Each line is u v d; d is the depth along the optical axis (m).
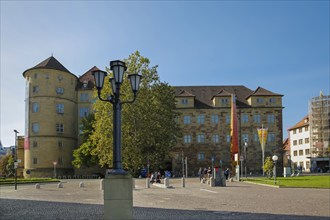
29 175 72.50
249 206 18.83
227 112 77.75
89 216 15.76
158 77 48.94
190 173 75.94
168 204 20.11
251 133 77.12
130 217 11.96
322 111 98.38
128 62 47.34
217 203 20.45
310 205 19.09
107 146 44.34
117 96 12.78
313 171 96.44
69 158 76.38
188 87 83.69
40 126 73.50
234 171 54.19
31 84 75.12
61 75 76.69
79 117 80.44
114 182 11.99
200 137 77.12
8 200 23.80
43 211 17.70
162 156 50.66
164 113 49.34
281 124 77.31
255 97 78.12
